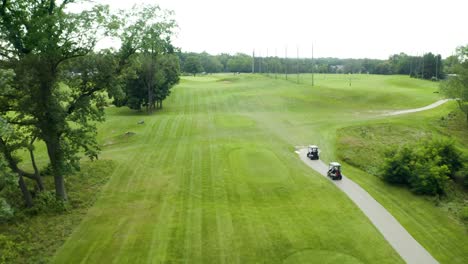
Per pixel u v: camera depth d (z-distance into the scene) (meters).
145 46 26.70
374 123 52.25
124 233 21.95
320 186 30.05
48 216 23.86
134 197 27.53
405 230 22.94
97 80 25.66
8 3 21.27
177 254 19.75
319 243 21.03
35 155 39.91
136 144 43.31
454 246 21.33
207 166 34.69
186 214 24.73
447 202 28.00
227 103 72.88
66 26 21.53
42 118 24.28
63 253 19.62
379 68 180.50
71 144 26.56
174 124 53.31
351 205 26.47
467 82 51.94
